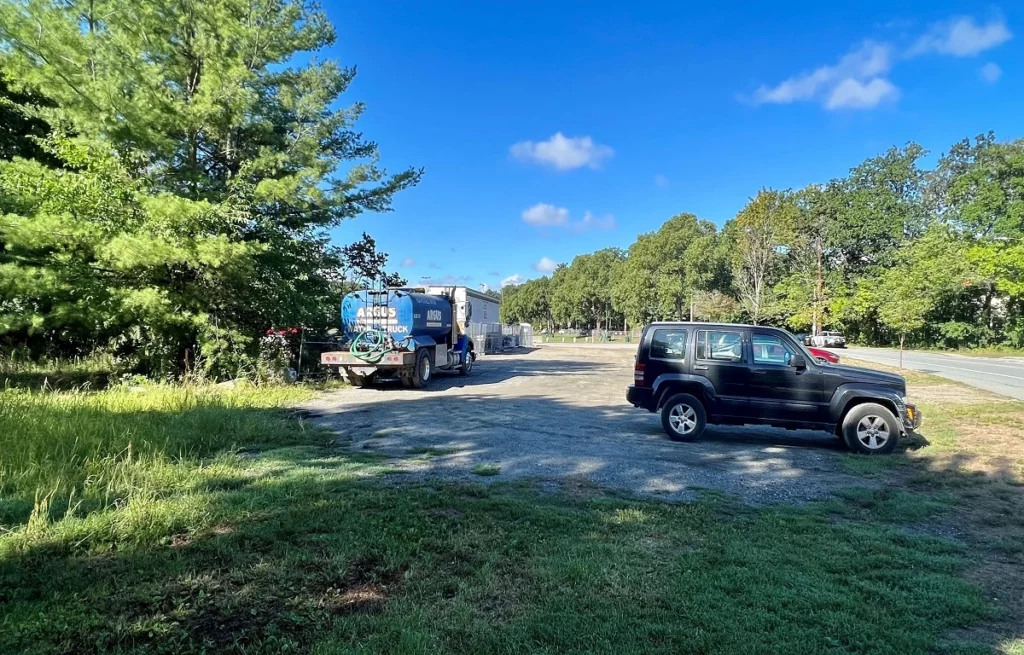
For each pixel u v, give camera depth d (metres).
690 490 6.05
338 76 16.22
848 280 53.94
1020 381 18.41
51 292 12.62
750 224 34.78
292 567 3.84
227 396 11.55
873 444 7.99
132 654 2.85
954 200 49.66
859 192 54.69
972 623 3.35
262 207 15.18
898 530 4.92
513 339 44.12
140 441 6.94
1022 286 39.16
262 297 15.57
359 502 5.24
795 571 3.92
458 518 4.90
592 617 3.25
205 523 4.56
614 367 24.31
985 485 6.29
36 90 12.89
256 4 14.86
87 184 12.52
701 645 2.98
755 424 8.52
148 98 13.06
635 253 70.81
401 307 15.77
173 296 14.03
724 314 46.00
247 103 14.19
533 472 6.65
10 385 13.27
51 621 3.08
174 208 12.41
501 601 3.46
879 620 3.28
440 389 15.56
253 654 2.87
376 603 3.43
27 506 4.85
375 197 17.41
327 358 15.08
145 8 13.27
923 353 38.91
